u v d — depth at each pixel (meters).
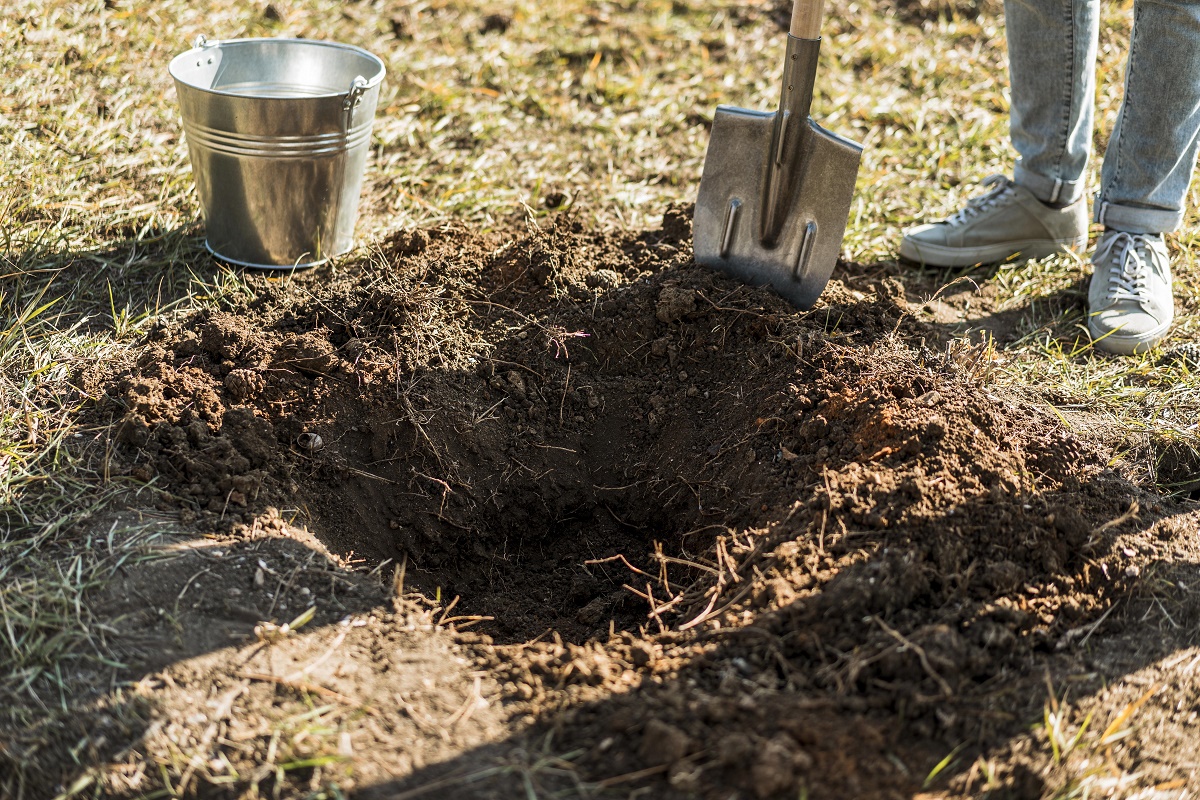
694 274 3.27
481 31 5.45
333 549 2.68
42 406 2.81
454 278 3.36
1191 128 3.23
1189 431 3.02
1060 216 3.78
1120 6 5.65
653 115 4.81
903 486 2.49
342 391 2.91
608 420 3.09
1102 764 2.08
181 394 2.82
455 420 2.96
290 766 1.99
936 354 3.16
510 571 2.91
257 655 2.22
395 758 2.02
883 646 2.16
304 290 3.34
